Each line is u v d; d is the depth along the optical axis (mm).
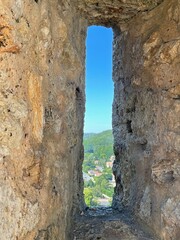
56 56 1262
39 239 979
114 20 1948
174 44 1517
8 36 785
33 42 970
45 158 1058
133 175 1916
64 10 1405
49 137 1136
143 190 1742
